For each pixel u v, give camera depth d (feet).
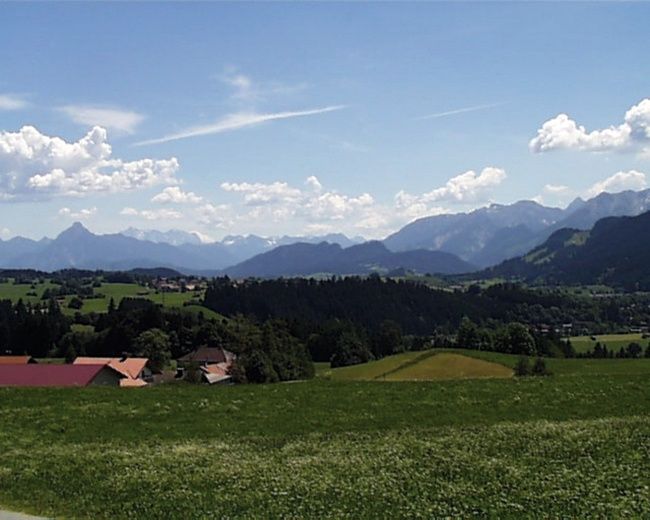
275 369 408.26
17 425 121.08
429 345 570.46
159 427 119.96
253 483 75.87
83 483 79.10
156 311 560.20
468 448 90.84
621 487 65.31
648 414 124.16
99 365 284.00
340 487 71.56
